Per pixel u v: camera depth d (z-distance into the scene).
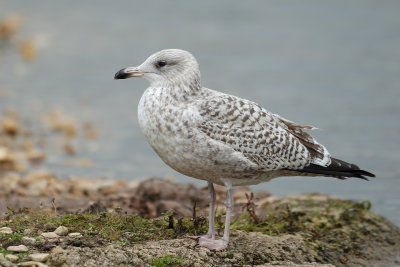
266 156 8.97
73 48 27.33
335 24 32.16
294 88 22.27
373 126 18.55
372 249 10.55
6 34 28.92
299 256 9.55
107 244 8.53
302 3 36.81
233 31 30.64
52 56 26.06
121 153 16.72
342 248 10.30
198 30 30.69
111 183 13.76
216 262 8.66
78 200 11.75
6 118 18.30
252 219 10.71
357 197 13.69
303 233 10.38
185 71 9.00
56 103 20.45
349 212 11.67
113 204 11.61
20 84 22.30
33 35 28.98
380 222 11.52
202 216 10.21
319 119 19.12
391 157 16.14
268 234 10.06
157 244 8.79
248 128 8.87
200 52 26.78
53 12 33.97
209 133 8.62
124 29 30.75
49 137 17.52
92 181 13.84
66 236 8.59
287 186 14.69
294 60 25.94
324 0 37.53
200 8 35.44
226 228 9.05
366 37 29.56
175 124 8.58
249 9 35.34
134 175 15.10
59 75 23.59
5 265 7.59
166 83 8.97
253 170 9.00
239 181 9.15
